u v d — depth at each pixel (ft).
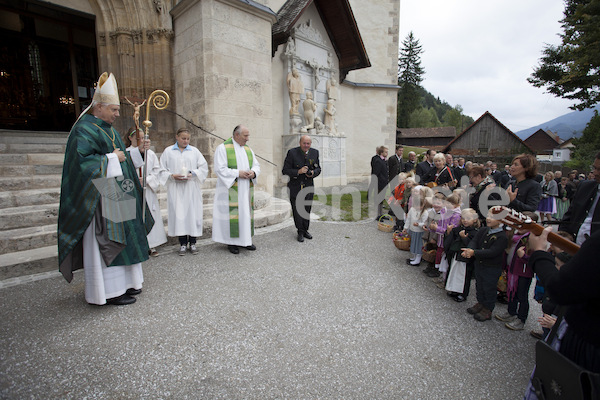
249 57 23.52
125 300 9.87
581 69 46.65
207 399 6.31
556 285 3.83
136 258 9.84
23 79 29.32
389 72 44.96
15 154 17.24
